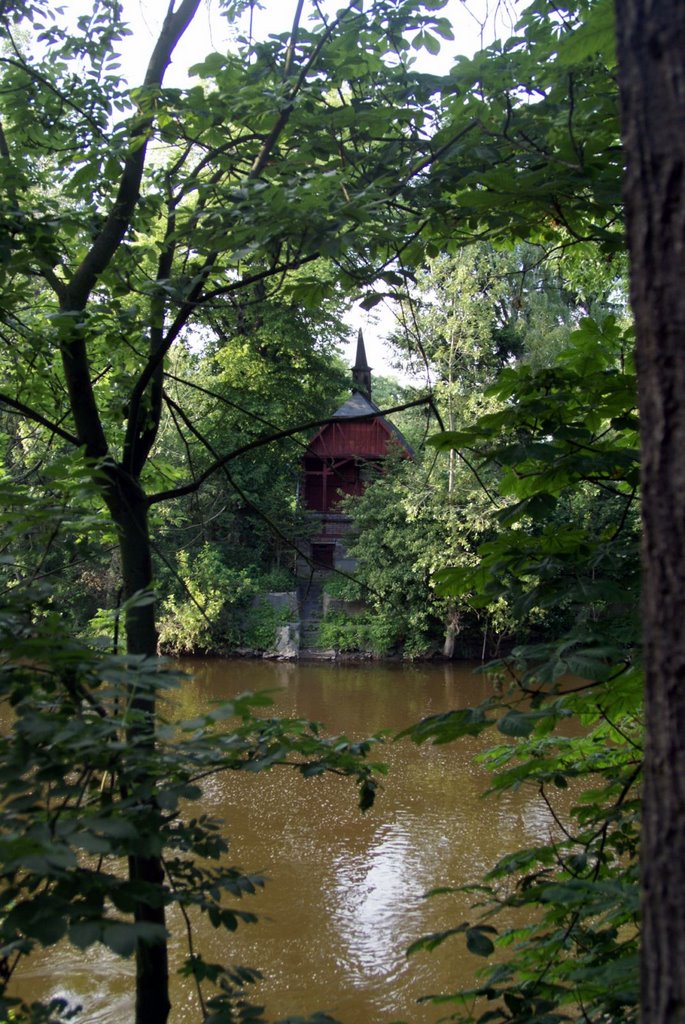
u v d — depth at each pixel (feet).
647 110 4.91
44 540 12.51
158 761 8.09
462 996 10.58
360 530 103.40
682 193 4.78
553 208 14.33
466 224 16.51
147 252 18.57
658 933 4.79
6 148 19.27
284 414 102.12
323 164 16.30
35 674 8.29
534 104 14.60
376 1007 28.45
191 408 79.25
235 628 103.40
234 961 31.55
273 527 17.97
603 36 10.46
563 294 98.43
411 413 85.71
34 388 21.94
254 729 9.72
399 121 15.93
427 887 37.65
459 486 91.76
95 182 19.39
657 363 4.86
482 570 12.29
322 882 38.22
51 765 7.39
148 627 15.34
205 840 9.16
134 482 16.46
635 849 11.69
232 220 14.05
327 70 16.56
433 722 10.04
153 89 16.17
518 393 12.94
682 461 4.76
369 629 101.55
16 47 20.27
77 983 29.96
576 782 50.14
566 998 10.50
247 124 16.44
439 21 16.26
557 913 11.68
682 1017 4.64
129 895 7.04
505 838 42.98
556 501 12.11
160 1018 12.79
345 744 10.48
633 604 10.57
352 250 14.26
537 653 10.07
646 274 4.92
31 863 5.74
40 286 23.26
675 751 4.76
